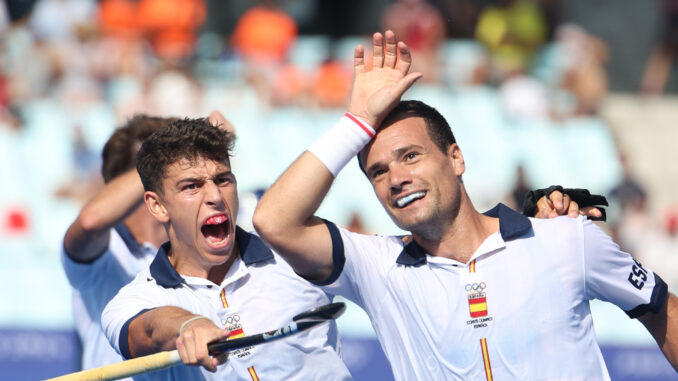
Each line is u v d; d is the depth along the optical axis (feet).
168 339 39.70
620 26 179.01
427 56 155.02
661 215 138.31
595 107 155.02
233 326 45.42
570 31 158.81
